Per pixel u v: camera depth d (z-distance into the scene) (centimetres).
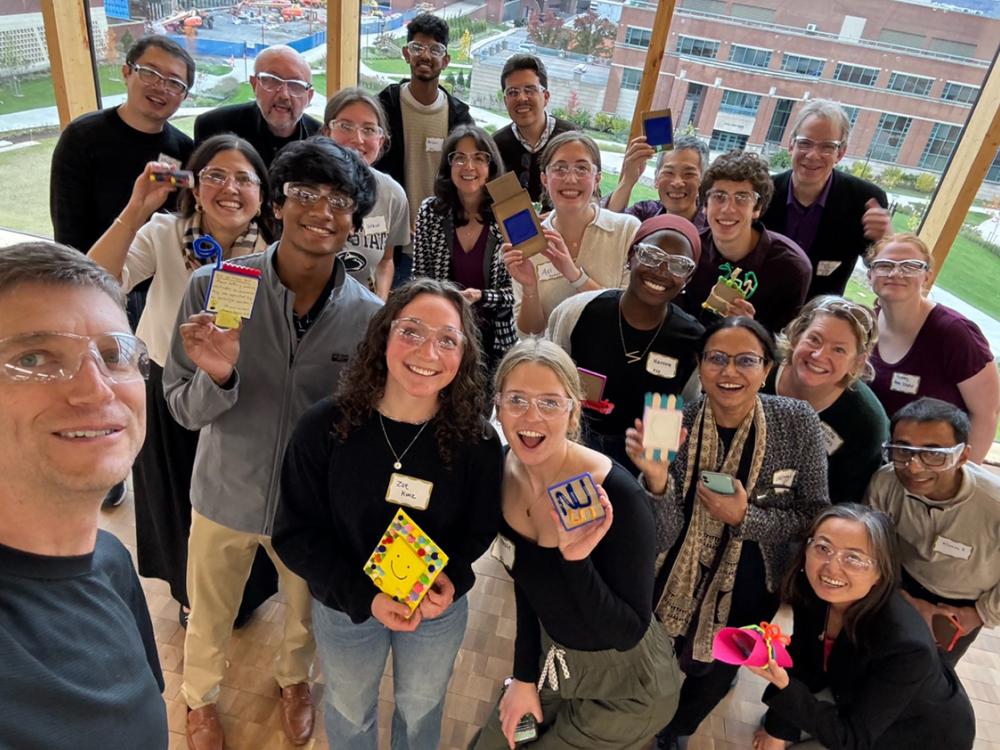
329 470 138
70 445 77
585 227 251
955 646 191
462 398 137
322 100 374
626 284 250
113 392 80
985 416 214
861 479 192
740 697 225
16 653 73
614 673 150
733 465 170
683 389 206
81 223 259
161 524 203
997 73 283
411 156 334
